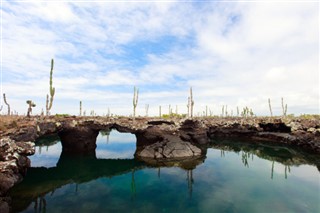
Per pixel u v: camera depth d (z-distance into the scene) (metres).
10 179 13.98
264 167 29.98
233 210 16.39
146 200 18.30
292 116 70.94
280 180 24.12
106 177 25.41
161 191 20.55
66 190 20.77
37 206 16.61
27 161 17.62
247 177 25.22
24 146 17.84
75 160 32.12
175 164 30.38
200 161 32.25
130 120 40.22
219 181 23.64
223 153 39.34
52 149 41.75
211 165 30.45
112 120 37.47
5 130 18.92
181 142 36.38
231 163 32.00
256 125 54.25
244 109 82.44
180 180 23.86
